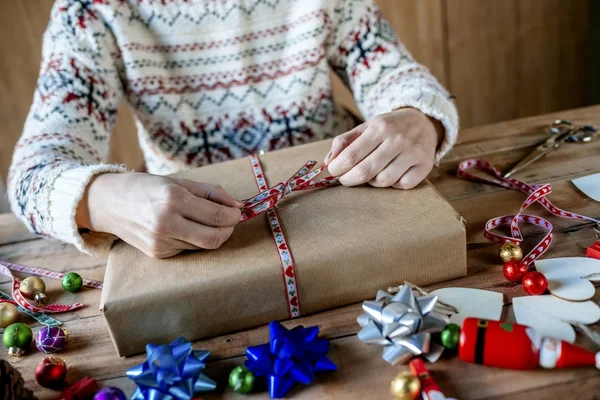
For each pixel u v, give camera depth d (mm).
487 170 855
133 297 576
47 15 1499
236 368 533
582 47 1836
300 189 719
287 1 984
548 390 493
